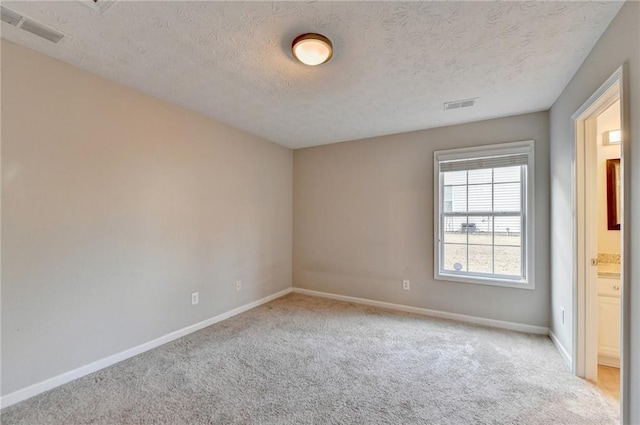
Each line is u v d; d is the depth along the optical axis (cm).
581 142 222
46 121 206
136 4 154
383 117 325
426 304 365
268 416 181
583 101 209
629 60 147
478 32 177
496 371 232
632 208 144
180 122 298
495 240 332
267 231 418
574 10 158
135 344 259
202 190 321
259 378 222
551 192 292
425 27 172
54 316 210
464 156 342
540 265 304
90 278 230
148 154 270
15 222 193
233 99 278
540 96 269
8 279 190
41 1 152
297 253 465
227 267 353
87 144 228
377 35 180
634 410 141
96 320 233
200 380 219
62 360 214
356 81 241
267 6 155
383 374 228
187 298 305
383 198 395
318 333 306
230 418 179
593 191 220
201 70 225
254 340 289
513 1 151
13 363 192
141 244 264
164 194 283
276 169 436
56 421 175
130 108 255
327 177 439
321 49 186
